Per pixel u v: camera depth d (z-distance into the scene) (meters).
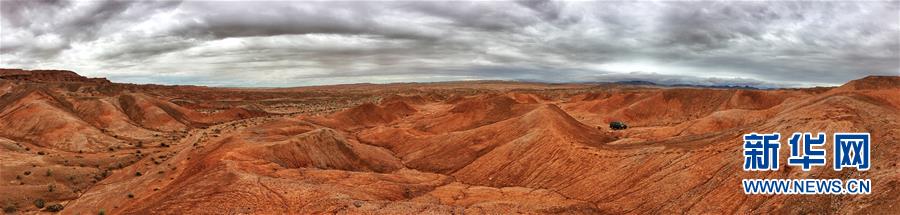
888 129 34.25
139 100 101.06
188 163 51.41
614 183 41.38
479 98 90.06
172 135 88.00
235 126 98.06
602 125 91.75
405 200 40.41
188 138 84.06
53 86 122.00
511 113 81.38
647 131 67.75
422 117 103.94
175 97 149.00
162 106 102.56
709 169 37.38
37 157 57.41
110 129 85.00
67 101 95.19
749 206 32.78
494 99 88.44
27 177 49.41
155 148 74.50
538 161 49.56
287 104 167.25
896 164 29.72
